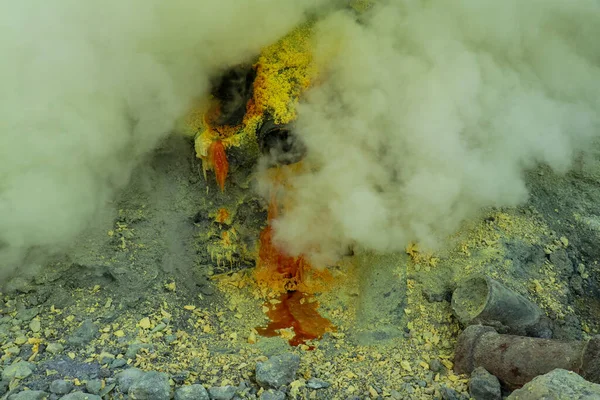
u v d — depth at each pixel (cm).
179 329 419
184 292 450
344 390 360
